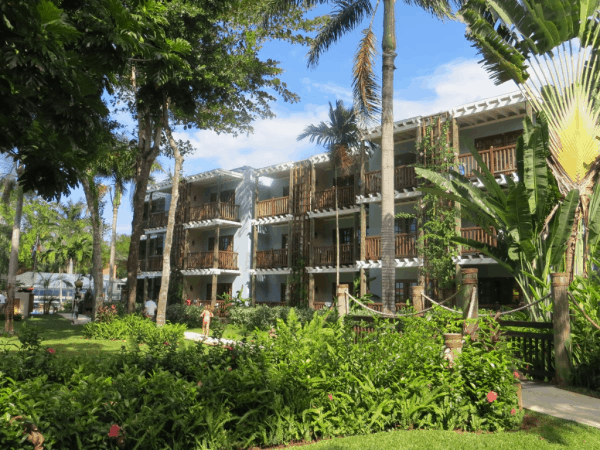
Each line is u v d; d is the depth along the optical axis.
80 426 3.68
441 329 7.47
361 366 5.79
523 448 4.86
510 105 16.83
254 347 6.07
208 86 16.00
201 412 4.44
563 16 11.70
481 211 12.42
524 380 8.70
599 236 11.05
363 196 20.91
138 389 4.27
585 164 11.05
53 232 45.88
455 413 5.66
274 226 28.38
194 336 16.97
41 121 4.69
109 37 4.80
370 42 14.45
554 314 8.30
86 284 48.25
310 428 5.28
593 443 5.10
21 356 5.70
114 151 21.89
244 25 17.08
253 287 26.86
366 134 20.95
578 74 11.79
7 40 4.04
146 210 37.53
